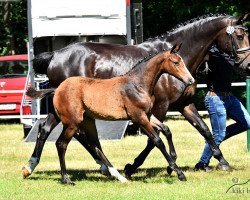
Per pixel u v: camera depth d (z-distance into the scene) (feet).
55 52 43.21
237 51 40.93
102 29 65.57
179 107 41.55
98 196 34.99
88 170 44.73
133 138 62.49
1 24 109.81
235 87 87.30
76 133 40.75
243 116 42.65
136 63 41.01
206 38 41.68
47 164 47.73
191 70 41.96
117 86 38.19
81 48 42.73
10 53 110.73
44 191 36.91
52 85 43.19
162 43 42.14
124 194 35.35
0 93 75.20
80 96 38.47
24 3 110.63
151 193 35.53
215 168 42.91
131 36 68.23
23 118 66.23
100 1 65.51
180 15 89.86
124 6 65.62
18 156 52.37
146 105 37.78
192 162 47.14
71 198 34.65
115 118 38.29
